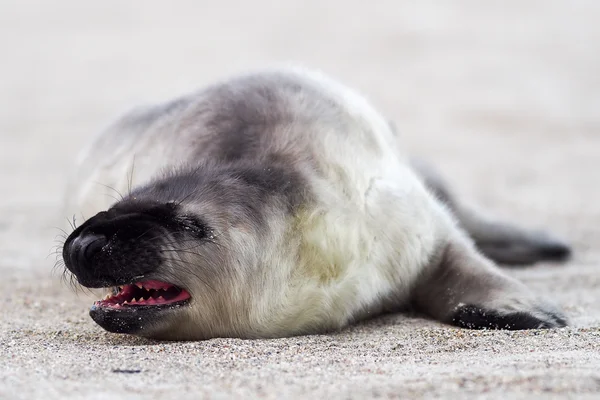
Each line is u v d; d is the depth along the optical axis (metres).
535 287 28.38
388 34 104.44
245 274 20.67
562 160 57.47
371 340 20.50
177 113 25.56
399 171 24.19
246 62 95.94
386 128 25.42
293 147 22.28
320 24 111.75
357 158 22.83
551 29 102.69
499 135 66.88
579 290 27.80
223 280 20.55
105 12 123.31
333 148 22.53
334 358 18.30
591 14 107.94
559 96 78.62
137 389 15.67
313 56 97.50
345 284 21.77
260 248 20.80
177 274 20.14
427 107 76.50
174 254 20.03
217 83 25.41
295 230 21.30
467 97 79.19
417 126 70.38
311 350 19.17
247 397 15.16
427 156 59.97
